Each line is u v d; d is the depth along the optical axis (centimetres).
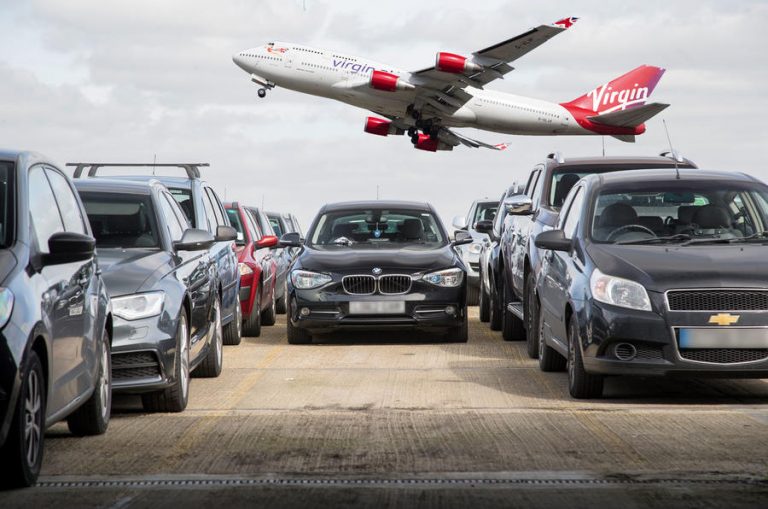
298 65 6041
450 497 686
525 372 1375
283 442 882
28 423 706
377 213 1912
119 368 992
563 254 1245
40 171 835
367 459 810
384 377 1336
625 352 1064
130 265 1057
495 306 1962
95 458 816
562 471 760
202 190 1614
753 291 1041
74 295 808
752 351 1038
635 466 773
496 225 2088
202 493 700
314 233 1895
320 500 680
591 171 1656
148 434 922
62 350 768
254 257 1966
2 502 671
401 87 5697
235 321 1745
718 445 848
